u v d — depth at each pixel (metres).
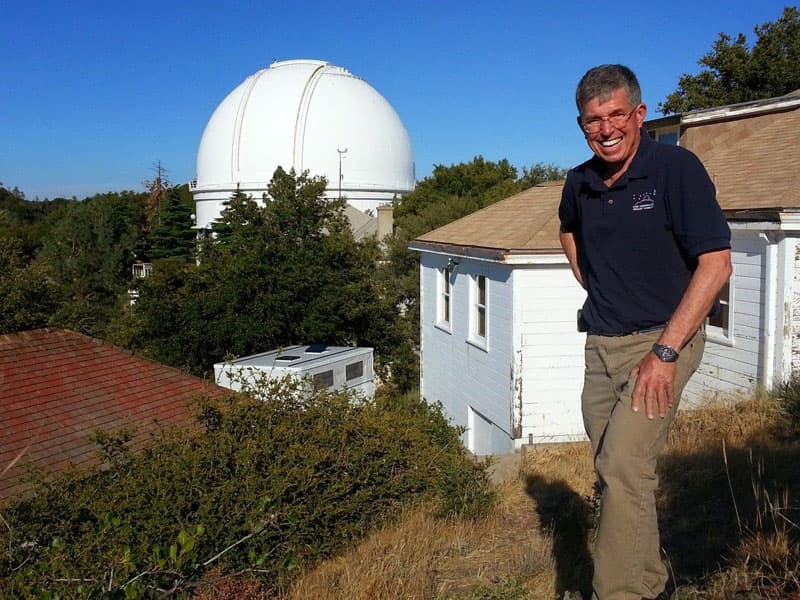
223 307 22.41
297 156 59.53
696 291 2.15
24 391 10.14
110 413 10.41
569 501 6.16
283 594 5.25
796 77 25.70
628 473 2.34
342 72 66.44
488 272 12.98
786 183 9.94
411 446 8.32
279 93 61.31
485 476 7.64
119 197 63.31
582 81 2.35
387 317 25.89
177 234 55.56
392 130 64.44
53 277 31.38
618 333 2.44
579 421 12.11
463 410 14.57
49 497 6.23
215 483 6.40
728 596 2.92
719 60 27.52
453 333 14.98
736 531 4.39
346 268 24.02
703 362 11.00
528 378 12.01
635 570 2.40
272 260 22.83
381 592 4.58
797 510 4.30
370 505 7.29
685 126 14.66
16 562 5.30
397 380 25.81
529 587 4.05
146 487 6.17
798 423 7.64
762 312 9.70
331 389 16.05
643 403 2.22
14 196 78.69
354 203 60.38
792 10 26.33
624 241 2.37
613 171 2.43
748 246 9.95
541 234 12.07
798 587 2.83
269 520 5.93
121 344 23.53
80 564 5.09
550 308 11.95
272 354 16.61
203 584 5.04
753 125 13.11
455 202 33.34
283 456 6.91
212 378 20.92
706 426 8.18
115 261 49.03
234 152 60.72
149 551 5.50
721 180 11.54
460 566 4.96
